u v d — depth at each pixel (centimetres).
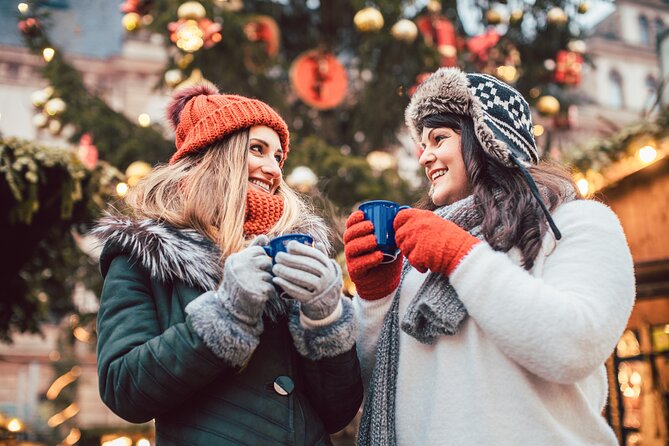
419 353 142
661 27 2003
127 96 1703
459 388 132
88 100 670
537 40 623
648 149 378
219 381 136
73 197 363
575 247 131
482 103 144
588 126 1770
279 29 736
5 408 1498
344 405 148
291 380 139
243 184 154
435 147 153
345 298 147
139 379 126
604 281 126
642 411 420
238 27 591
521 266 133
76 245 529
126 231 143
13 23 1670
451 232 129
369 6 590
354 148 738
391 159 644
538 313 120
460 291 126
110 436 743
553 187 142
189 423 133
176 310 137
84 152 573
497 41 628
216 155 158
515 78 636
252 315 128
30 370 1533
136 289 139
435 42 627
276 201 160
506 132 143
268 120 163
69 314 688
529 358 121
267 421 134
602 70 1891
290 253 130
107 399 132
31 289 454
